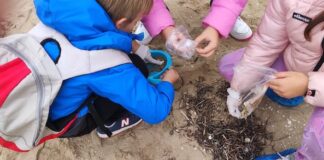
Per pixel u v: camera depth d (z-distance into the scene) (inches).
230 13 51.0
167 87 50.7
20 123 39.8
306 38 43.0
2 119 39.2
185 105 59.2
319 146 46.2
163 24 53.1
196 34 68.4
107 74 41.2
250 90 50.8
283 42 51.0
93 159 55.2
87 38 39.4
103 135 55.2
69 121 45.7
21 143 42.7
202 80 61.8
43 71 37.9
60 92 41.3
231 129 56.2
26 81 37.6
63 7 37.9
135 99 44.1
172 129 57.2
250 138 55.5
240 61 54.6
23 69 37.9
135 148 55.9
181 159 54.5
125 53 45.3
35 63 37.8
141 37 50.1
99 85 41.4
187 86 61.2
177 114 58.5
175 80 56.2
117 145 56.3
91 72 39.8
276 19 47.6
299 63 50.3
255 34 53.1
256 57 52.8
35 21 72.6
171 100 50.5
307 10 41.6
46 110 39.2
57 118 44.8
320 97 41.6
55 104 42.8
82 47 39.4
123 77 42.3
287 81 42.8
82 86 41.4
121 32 43.1
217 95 59.9
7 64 37.8
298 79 42.5
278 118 57.8
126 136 57.1
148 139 56.6
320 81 41.1
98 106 46.8
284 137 56.0
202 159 54.3
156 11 52.9
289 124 57.3
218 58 64.8
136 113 46.4
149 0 41.7
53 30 40.4
